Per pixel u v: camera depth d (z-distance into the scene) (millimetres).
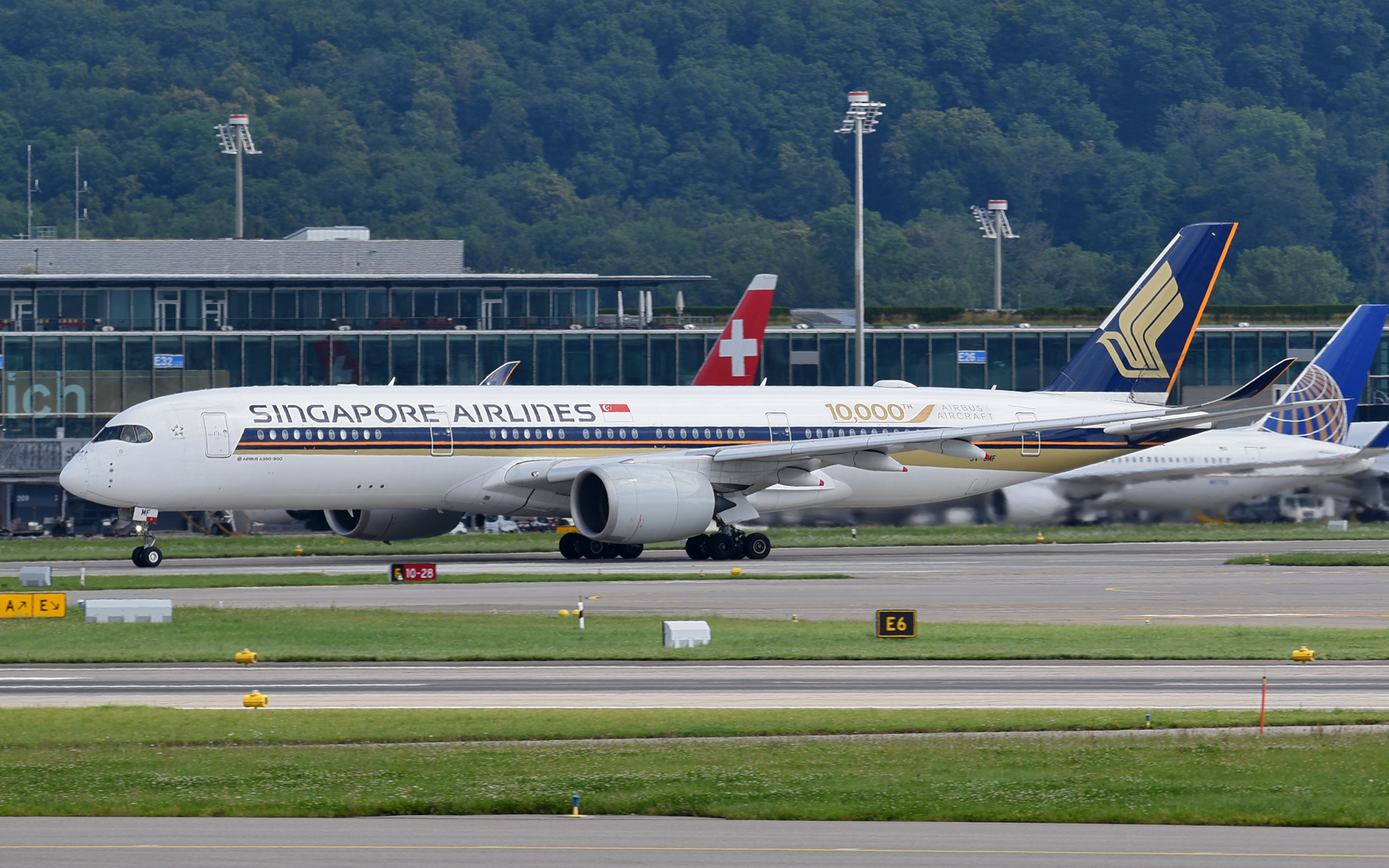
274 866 61781
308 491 197750
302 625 133000
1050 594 166000
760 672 109125
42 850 63906
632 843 65438
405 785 74688
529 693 100500
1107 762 79750
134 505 192125
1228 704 96562
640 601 156750
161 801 71500
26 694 100125
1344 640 124750
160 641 123000
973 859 63219
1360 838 66812
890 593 166250
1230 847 65188
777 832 67375
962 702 97375
